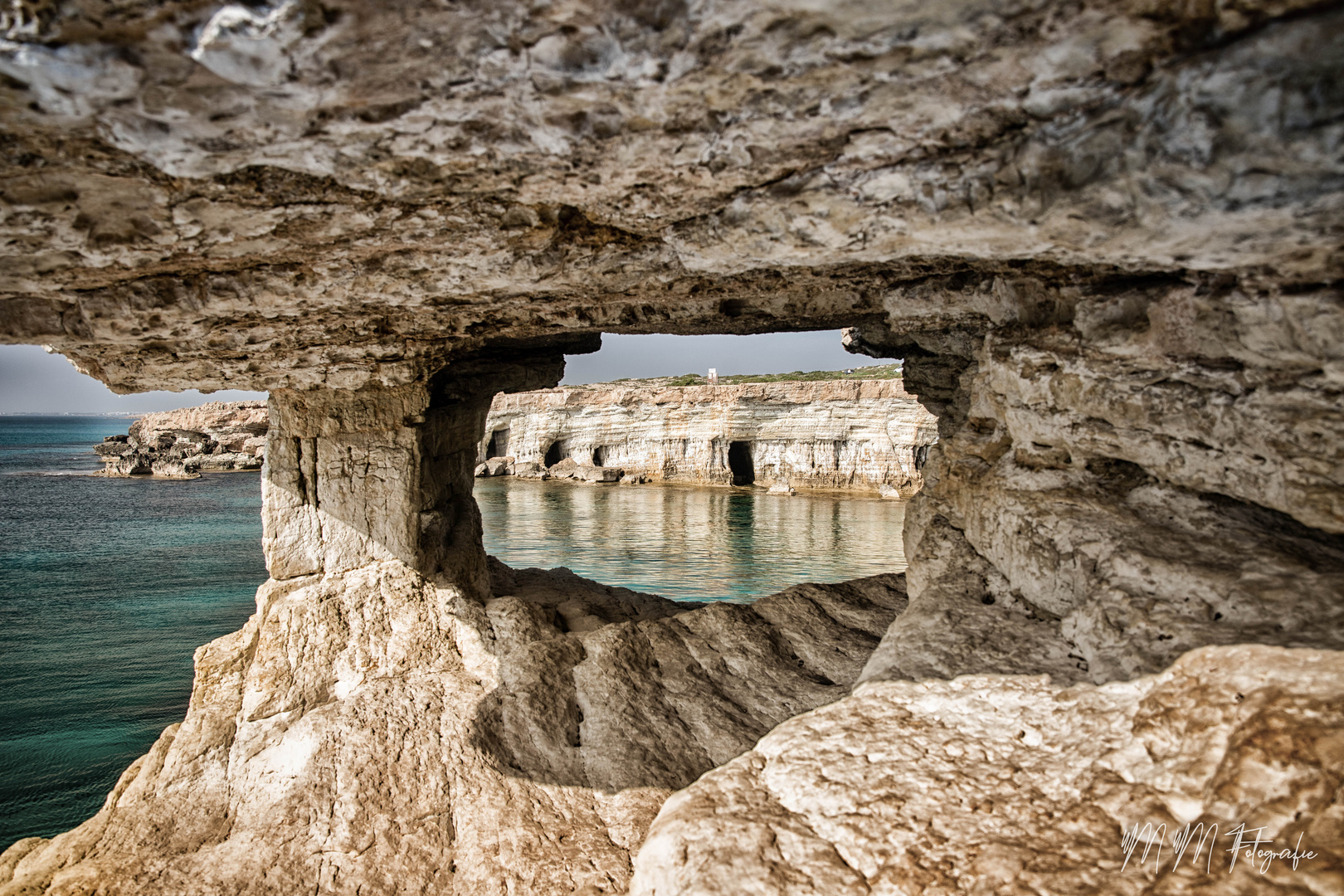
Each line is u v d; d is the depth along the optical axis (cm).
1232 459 433
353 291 543
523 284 555
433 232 450
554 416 5700
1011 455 602
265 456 880
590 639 841
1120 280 491
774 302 780
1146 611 397
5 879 610
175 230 411
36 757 1190
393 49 270
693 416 5197
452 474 1045
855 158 354
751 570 2594
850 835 325
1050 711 379
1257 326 384
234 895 548
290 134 321
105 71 269
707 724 726
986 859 291
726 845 332
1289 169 268
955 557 636
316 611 838
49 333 540
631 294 629
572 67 284
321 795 632
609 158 360
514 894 546
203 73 275
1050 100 295
